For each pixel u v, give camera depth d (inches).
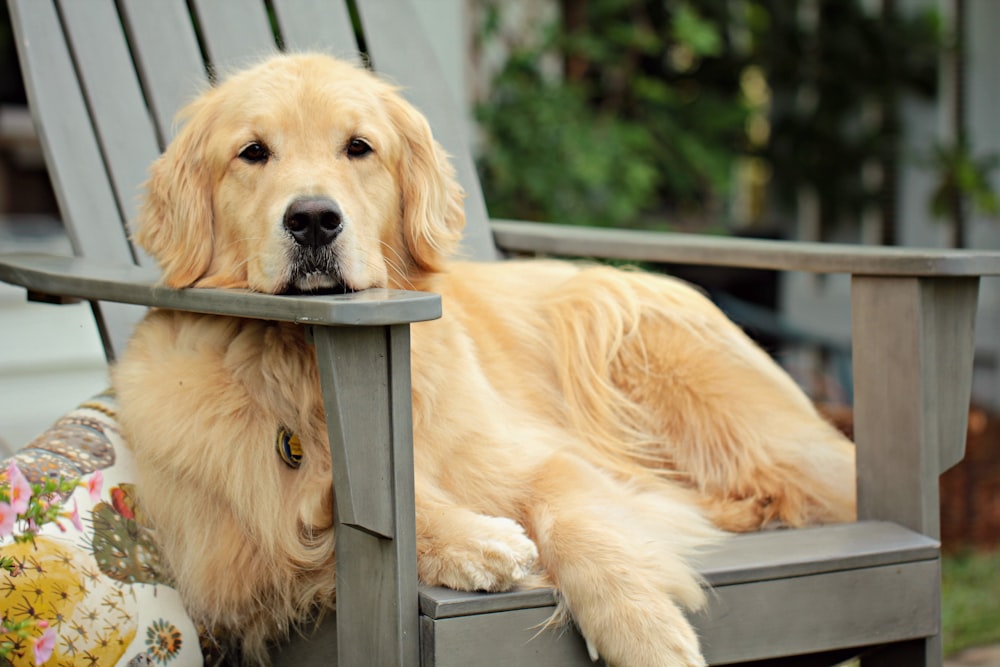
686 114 258.4
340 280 76.6
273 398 79.5
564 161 218.4
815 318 273.1
